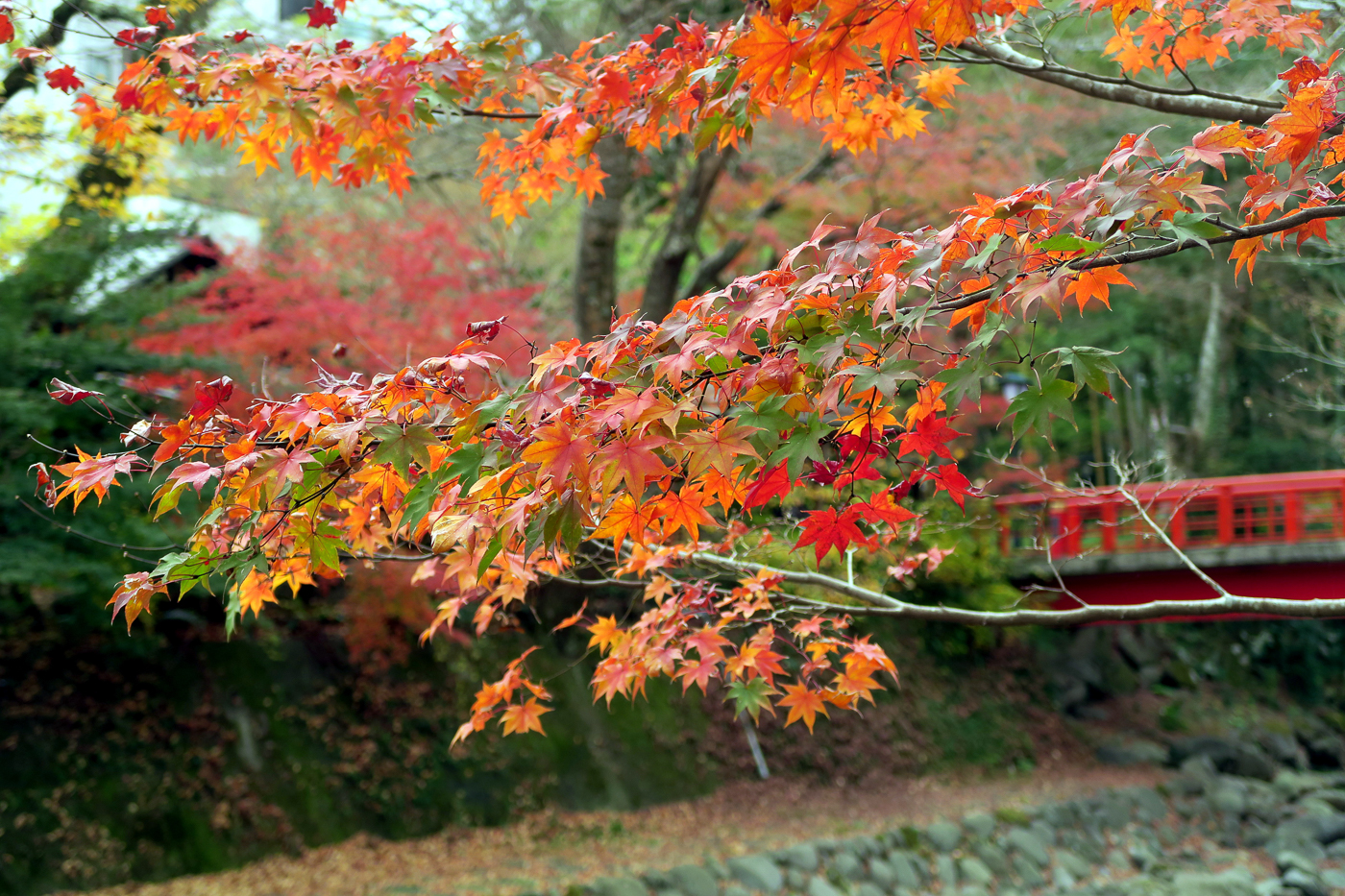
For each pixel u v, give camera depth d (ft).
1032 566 46.16
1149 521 12.80
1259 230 6.33
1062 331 60.23
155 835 27.04
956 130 37.32
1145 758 49.88
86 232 28.43
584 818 35.37
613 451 5.76
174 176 40.04
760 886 30.17
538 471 5.97
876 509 6.86
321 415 6.48
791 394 6.18
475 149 36.09
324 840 30.01
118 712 28.84
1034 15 12.38
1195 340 61.87
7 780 25.62
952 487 7.19
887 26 5.51
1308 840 41.09
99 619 27.07
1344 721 60.80
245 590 8.95
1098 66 38.17
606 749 38.45
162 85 11.14
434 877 28.76
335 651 35.01
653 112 10.47
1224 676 62.23
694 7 32.63
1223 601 9.91
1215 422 58.23
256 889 26.71
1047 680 55.98
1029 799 42.14
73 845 25.52
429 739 34.71
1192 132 37.24
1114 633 61.67
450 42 11.20
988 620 11.19
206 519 6.45
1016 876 35.58
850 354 6.41
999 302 6.25
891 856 34.24
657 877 28.76
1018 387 48.98
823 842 33.37
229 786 29.35
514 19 34.30
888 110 11.72
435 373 6.79
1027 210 6.43
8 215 31.35
